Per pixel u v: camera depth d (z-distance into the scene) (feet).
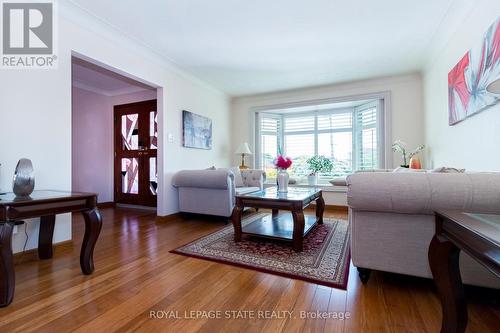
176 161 12.42
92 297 4.83
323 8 7.75
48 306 4.50
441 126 10.02
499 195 3.95
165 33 9.22
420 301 4.65
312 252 7.27
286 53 10.92
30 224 6.76
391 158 13.76
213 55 11.09
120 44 9.46
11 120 6.51
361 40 9.78
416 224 4.74
